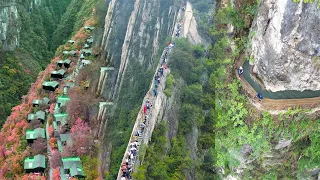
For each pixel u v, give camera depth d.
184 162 38.50
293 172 35.59
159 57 48.34
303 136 34.22
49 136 52.00
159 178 35.75
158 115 40.34
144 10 56.50
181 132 41.41
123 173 34.75
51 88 63.12
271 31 30.12
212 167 39.16
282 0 28.31
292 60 29.84
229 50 38.53
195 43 46.56
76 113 51.19
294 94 31.94
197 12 49.47
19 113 59.59
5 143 53.28
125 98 48.00
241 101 34.12
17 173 46.22
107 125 46.53
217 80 38.31
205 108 41.84
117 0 60.88
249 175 36.12
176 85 43.28
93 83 55.69
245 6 34.84
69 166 43.06
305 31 28.31
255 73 33.50
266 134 33.41
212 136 40.12
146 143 37.62
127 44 55.41
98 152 43.97
